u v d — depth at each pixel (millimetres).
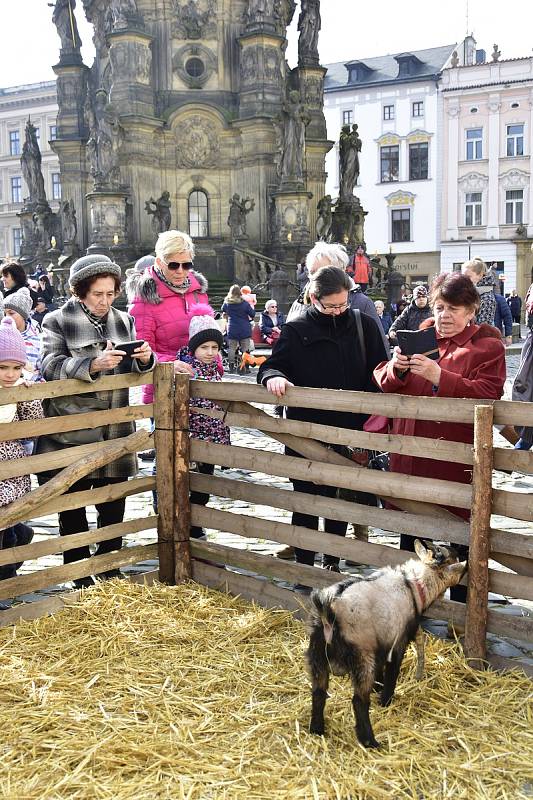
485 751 3555
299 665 4359
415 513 4734
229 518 5504
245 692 4086
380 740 3615
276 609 5184
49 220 38000
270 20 33250
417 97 58625
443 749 3576
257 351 21672
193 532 5977
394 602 3625
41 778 3365
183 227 33906
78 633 4805
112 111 31297
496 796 3279
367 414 5094
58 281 31859
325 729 3699
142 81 32875
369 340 5508
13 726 3727
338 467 4961
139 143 32594
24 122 68875
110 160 31547
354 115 60969
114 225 31547
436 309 4887
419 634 4000
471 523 4328
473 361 4789
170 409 5578
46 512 5184
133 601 5164
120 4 32594
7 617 4926
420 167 59125
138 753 3523
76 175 36812
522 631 4266
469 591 4363
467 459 4426
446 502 4535
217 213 34125
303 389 5000
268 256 33094
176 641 4676
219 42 33688
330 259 5715
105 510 5707
